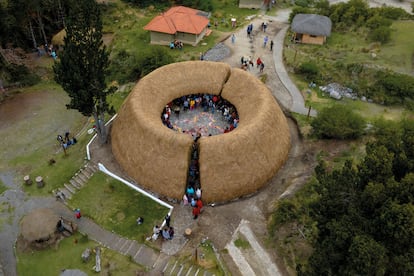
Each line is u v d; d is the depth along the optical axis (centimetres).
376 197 2158
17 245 3262
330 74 5003
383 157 2317
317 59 5309
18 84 5400
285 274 2806
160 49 5512
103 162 3897
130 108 3756
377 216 2145
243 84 4188
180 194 3428
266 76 5072
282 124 3862
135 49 6041
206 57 5584
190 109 4512
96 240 3228
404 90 4506
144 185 3591
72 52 3438
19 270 3067
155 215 3362
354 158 3612
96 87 3666
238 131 3469
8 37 5778
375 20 5981
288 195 3356
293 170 3728
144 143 3522
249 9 7469
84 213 3456
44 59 6081
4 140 4481
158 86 4156
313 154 3856
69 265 3056
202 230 3191
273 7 7562
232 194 3416
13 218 3516
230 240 3092
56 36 6259
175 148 3384
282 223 3120
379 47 5434
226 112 4347
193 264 2944
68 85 3644
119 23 6988
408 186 2136
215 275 2859
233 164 3369
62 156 4141
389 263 2012
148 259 3033
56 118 4841
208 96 4506
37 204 3634
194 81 4394
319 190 2505
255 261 2922
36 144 4419
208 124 4316
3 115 4891
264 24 6325
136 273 2942
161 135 3438
